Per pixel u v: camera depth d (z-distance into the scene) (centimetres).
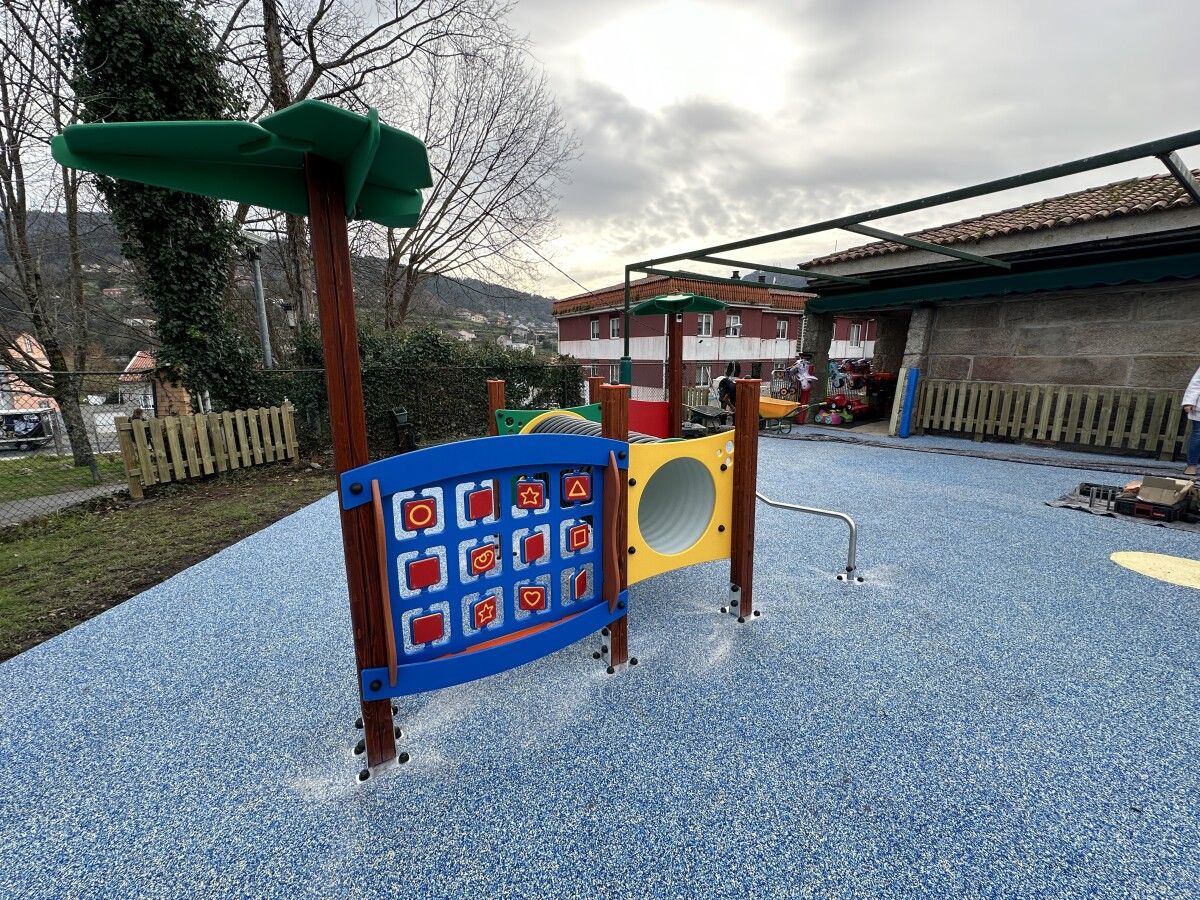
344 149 139
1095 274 646
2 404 1391
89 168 142
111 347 1323
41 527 516
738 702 218
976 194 383
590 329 2777
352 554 166
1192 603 294
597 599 233
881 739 195
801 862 148
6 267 1066
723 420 945
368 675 176
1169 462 625
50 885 146
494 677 239
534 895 140
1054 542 388
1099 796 168
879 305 886
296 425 845
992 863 146
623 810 167
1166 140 300
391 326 1659
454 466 180
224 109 795
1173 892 136
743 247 564
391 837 159
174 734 207
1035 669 236
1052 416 731
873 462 675
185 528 492
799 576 338
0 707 225
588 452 213
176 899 141
